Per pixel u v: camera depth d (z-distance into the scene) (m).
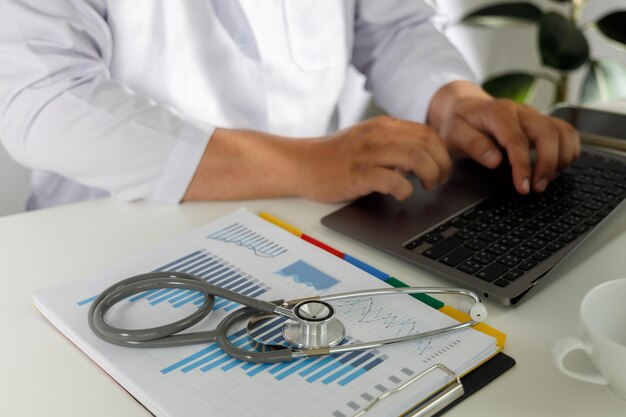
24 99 0.89
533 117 0.92
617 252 0.73
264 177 0.85
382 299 0.63
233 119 1.17
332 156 0.85
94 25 0.97
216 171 0.85
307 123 1.24
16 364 0.57
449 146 0.96
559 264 0.68
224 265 0.69
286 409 0.50
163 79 1.10
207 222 0.80
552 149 0.86
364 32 1.26
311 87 1.21
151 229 0.79
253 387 0.52
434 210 0.80
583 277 0.68
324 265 0.68
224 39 1.11
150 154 0.85
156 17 1.06
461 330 0.58
